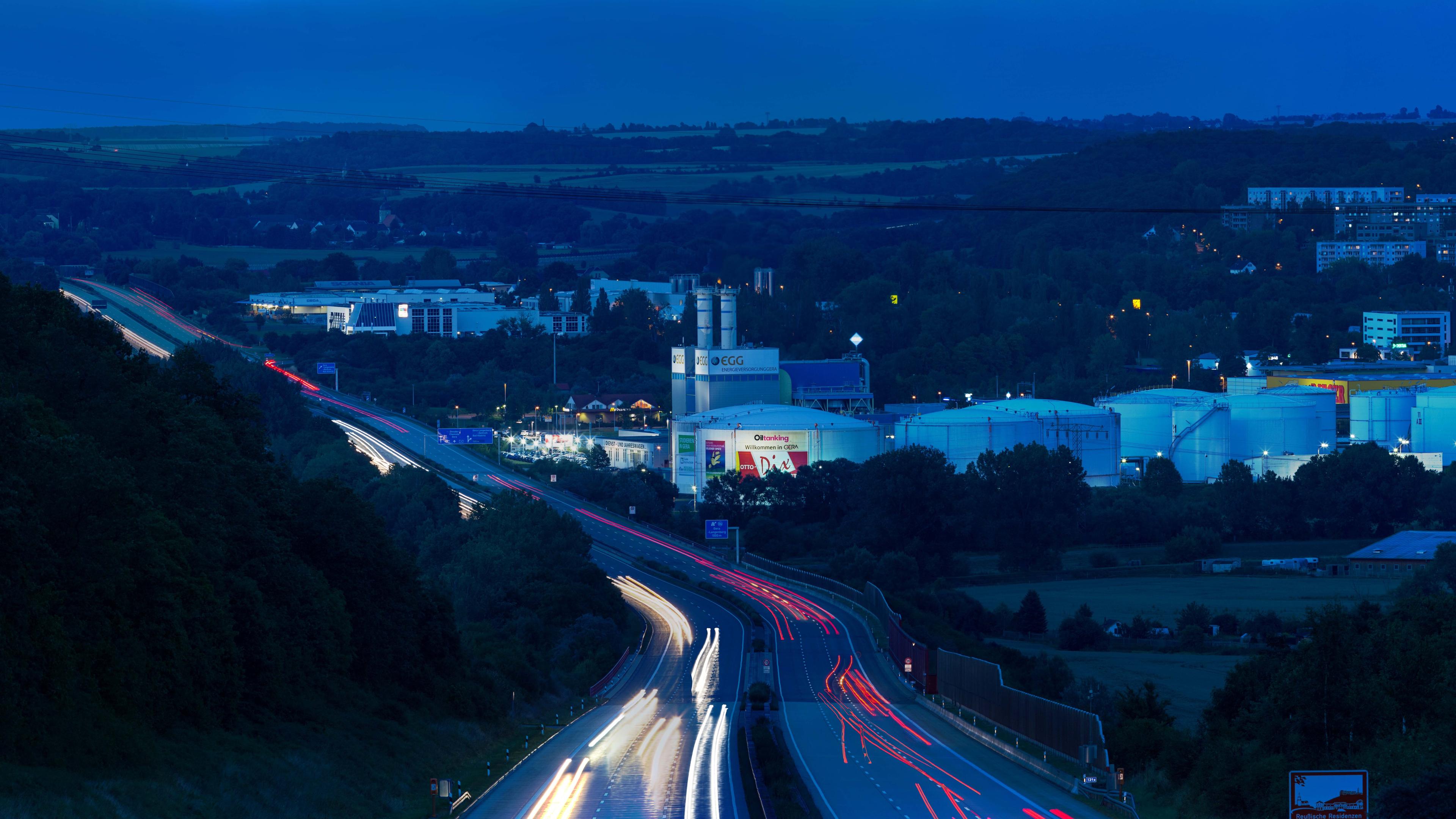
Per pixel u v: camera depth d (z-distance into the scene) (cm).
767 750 11406
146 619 8469
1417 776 7488
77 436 8638
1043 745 11831
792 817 8600
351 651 11538
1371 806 7312
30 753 7062
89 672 7806
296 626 10750
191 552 9275
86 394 10212
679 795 9450
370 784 9300
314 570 11700
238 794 8012
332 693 10856
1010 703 12938
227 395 12962
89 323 12044
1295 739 9262
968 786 10162
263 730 9331
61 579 7875
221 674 9100
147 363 12050
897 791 9975
